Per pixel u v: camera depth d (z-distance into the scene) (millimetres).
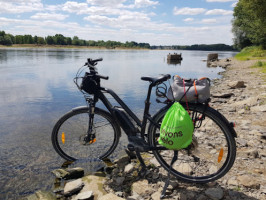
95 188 2885
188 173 3029
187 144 2627
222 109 6457
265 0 29609
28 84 12453
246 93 8766
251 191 2686
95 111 3367
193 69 24953
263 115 5535
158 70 23359
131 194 2756
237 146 3881
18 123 5750
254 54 40719
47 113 6758
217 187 2754
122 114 3223
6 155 3906
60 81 13781
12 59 36500
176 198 2613
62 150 3613
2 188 2971
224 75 17547
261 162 3309
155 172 3178
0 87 11383
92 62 3236
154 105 7812
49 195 2814
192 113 2764
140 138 3115
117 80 14844
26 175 3283
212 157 3494
